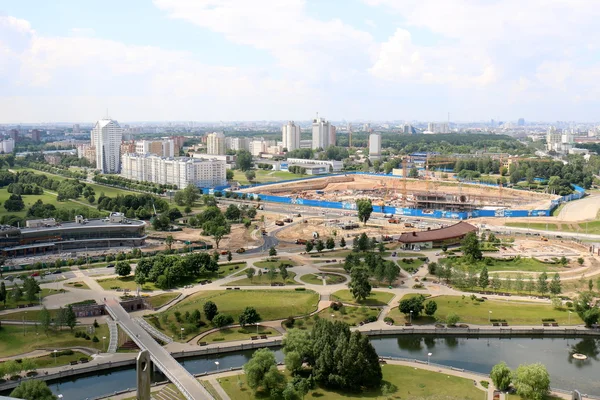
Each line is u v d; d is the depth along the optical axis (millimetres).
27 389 183750
